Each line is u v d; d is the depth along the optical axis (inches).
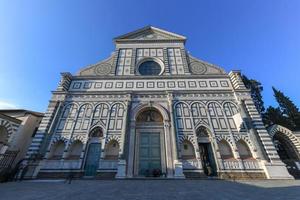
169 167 832.9
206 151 902.4
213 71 1155.3
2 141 946.1
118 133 920.9
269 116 1413.6
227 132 913.5
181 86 1074.7
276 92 1561.3
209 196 383.2
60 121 951.6
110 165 841.5
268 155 825.5
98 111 987.9
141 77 1107.9
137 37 1326.3
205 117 963.3
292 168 894.4
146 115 1030.4
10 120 966.4
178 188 503.5
